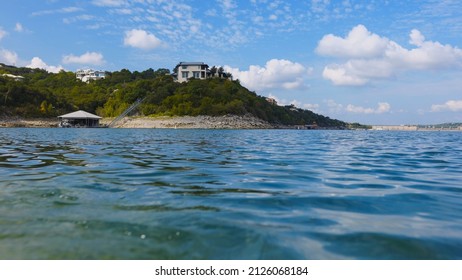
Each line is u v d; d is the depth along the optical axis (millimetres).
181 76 100875
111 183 6906
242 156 13203
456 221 4621
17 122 66688
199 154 13797
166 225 4172
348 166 10516
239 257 3391
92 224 4156
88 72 127375
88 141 21906
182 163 10625
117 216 4500
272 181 7570
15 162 10250
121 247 3518
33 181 6980
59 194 5766
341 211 5062
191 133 40906
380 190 6715
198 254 3424
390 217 4781
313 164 10922
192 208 5008
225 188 6648
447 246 3719
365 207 5328
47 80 106125
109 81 107750
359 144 22438
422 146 20719
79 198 5504
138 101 82812
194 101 79875
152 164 10258
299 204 5441
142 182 7109
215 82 92875
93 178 7488
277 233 4000
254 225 4258
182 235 3855
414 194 6344
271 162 11305
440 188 6988
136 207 4992
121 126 73188
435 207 5383
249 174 8547
